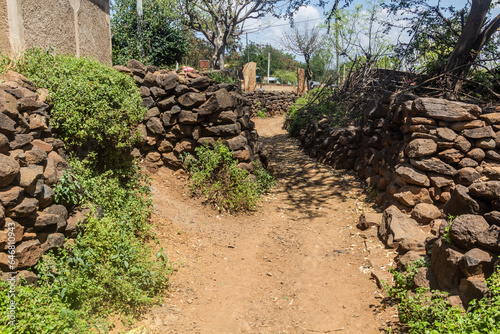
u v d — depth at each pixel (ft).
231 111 24.75
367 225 20.58
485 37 30.55
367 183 26.61
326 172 31.86
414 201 19.49
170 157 25.05
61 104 15.07
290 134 52.42
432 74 33.81
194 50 85.51
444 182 19.01
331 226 21.95
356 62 49.03
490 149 19.03
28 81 14.26
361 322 13.10
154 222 19.13
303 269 17.33
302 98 61.93
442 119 19.80
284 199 26.81
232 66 111.96
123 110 17.99
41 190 11.98
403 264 15.11
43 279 11.32
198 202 23.09
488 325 9.28
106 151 18.35
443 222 14.46
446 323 10.16
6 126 11.25
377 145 26.73
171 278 15.47
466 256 11.48
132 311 12.76
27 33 18.24
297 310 14.14
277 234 21.15
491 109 20.51
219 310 13.93
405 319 12.16
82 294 12.16
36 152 12.39
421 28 36.94
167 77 24.16
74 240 13.35
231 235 20.57
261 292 15.44
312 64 117.50
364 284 15.56
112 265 13.47
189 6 64.39
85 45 24.84
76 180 14.37
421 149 19.34
